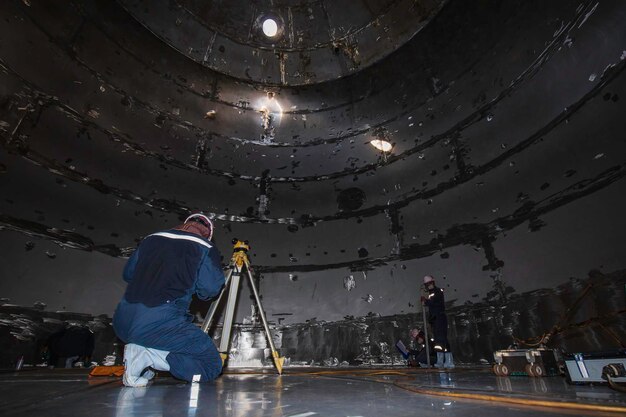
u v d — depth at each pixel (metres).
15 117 3.85
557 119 3.73
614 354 1.38
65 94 4.34
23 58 4.00
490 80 4.62
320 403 1.13
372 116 5.82
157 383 1.93
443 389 1.40
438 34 5.06
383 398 1.24
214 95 5.71
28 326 3.41
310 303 4.86
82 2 4.46
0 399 1.20
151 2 5.00
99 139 4.56
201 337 1.89
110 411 0.99
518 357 2.14
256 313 4.73
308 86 5.98
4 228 3.52
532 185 3.81
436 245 4.55
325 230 5.36
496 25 4.56
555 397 1.07
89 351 3.65
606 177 3.13
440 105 5.17
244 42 5.78
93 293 3.94
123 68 4.93
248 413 0.96
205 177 5.31
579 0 3.65
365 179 5.52
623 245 2.83
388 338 4.39
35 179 3.87
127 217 4.50
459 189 4.57
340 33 5.77
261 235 5.25
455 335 3.97
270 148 5.88
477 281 4.00
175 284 1.85
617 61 3.22
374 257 4.98
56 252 3.83
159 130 5.16
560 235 3.38
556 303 3.21
